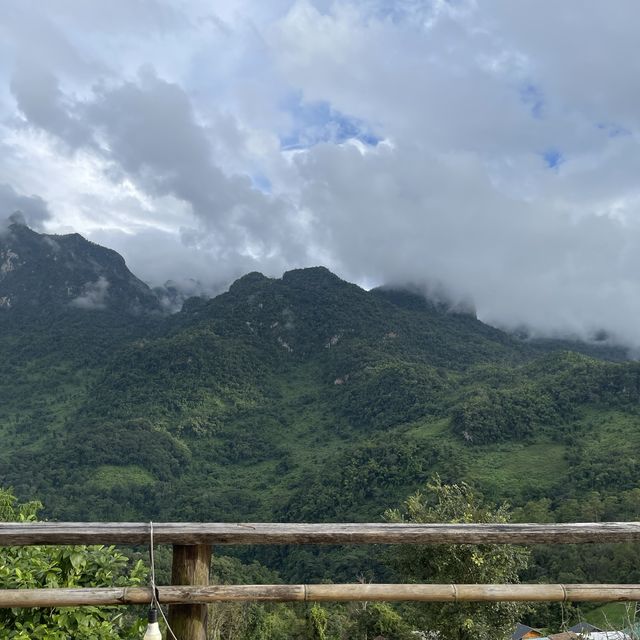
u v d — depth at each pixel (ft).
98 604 7.25
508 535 7.64
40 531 7.20
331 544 7.54
